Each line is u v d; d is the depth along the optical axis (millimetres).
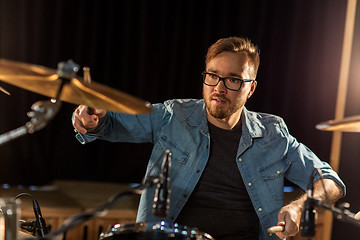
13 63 958
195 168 1615
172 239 1211
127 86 3318
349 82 2598
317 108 3391
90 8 3234
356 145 2521
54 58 3213
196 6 3328
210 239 1247
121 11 3271
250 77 1627
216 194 1604
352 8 2623
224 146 1651
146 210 1573
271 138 1697
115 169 3332
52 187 3135
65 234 2414
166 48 3336
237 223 1594
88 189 3115
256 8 3332
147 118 1669
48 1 3186
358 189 2498
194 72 3357
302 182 1701
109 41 3256
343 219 1089
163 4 3293
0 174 3131
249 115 1736
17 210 1005
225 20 3338
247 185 1620
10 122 3170
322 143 3389
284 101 3381
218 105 1567
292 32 3354
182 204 1585
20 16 3180
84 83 1039
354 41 2584
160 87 3352
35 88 1178
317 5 3338
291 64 3361
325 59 3355
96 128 1532
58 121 3234
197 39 3352
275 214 1633
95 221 2461
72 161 3271
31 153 3166
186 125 1665
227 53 1584
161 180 1055
